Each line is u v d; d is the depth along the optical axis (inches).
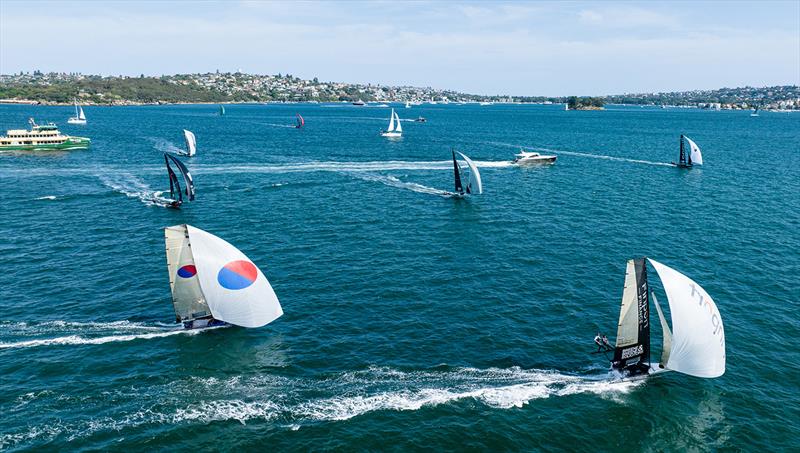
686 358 1341.0
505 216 3004.4
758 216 3016.7
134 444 1134.4
